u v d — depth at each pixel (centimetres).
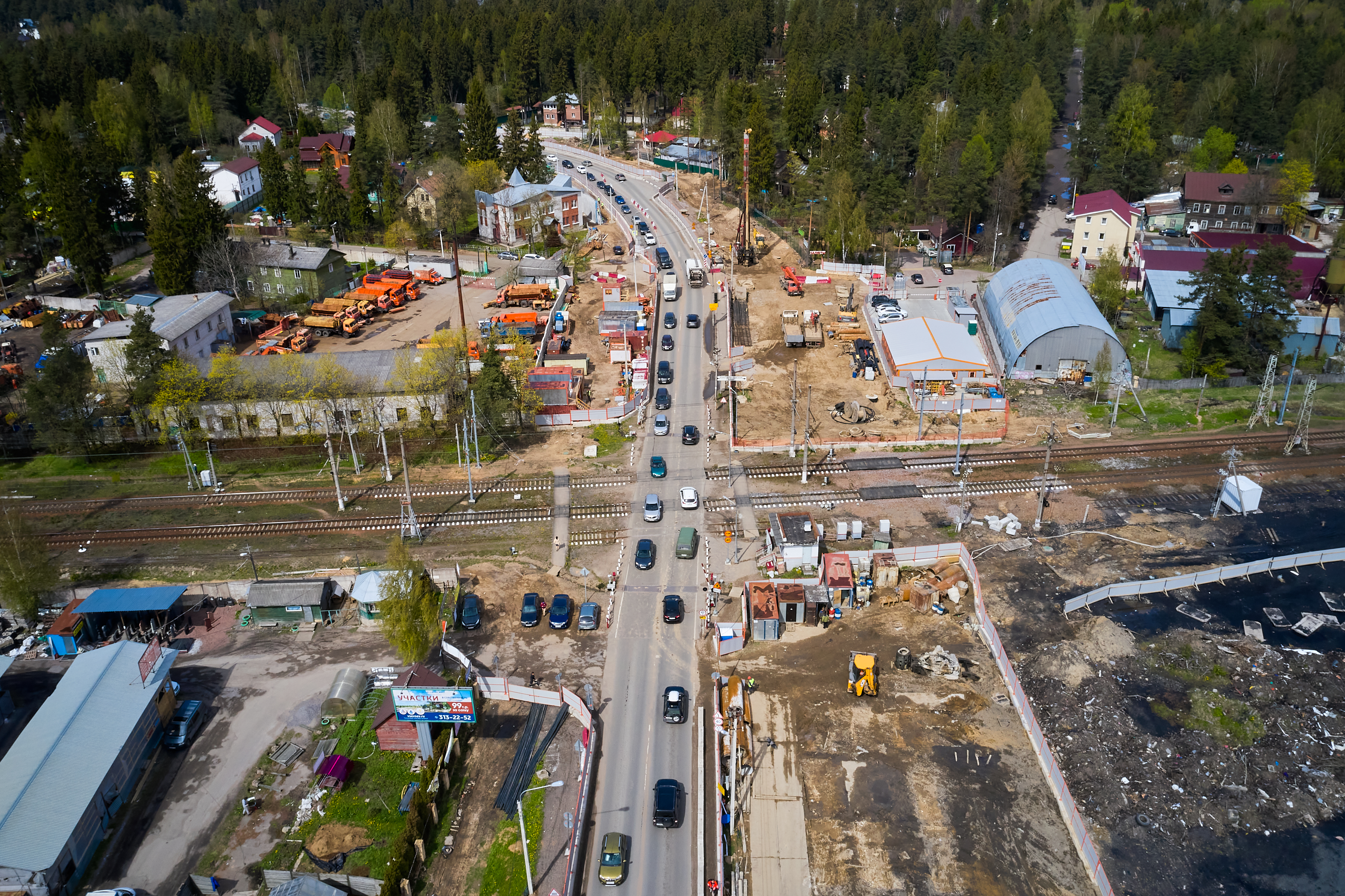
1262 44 19762
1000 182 14838
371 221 16200
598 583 7369
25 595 6912
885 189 15025
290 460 9306
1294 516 8150
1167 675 6334
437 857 5091
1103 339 10400
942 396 10075
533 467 9019
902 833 5184
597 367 11000
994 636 6606
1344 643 6625
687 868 4978
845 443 9269
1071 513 8219
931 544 7769
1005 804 5366
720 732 5803
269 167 16312
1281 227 15088
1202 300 10975
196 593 7325
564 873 4953
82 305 13200
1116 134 17175
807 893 4844
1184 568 7450
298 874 5000
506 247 15600
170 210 13425
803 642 6750
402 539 7819
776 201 17038
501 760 5728
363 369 9950
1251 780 5531
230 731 6050
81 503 8625
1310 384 9238
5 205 14600
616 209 16862
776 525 7712
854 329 11612
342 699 6066
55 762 5338
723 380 10575
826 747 5781
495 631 6856
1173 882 4909
